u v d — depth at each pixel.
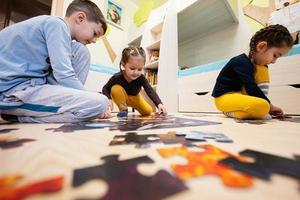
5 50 0.72
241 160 0.26
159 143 0.37
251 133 0.49
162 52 2.12
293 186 0.19
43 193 0.17
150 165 0.24
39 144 0.35
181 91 2.00
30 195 0.17
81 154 0.29
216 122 0.78
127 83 1.49
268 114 0.97
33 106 0.74
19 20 2.26
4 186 0.18
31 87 0.74
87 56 1.13
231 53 2.06
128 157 0.27
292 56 1.23
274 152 0.30
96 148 0.33
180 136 0.44
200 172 0.22
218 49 2.21
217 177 0.21
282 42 0.91
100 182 0.19
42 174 0.21
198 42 2.46
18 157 0.27
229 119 0.92
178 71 2.05
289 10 1.58
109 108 0.95
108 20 2.80
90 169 0.23
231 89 1.08
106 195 0.17
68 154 0.29
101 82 2.10
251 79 0.95
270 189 0.18
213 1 1.88
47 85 0.78
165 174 0.21
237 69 1.01
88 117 0.81
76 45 1.09
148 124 0.69
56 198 0.16
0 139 0.40
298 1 1.55
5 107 0.69
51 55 0.77
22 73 0.73
